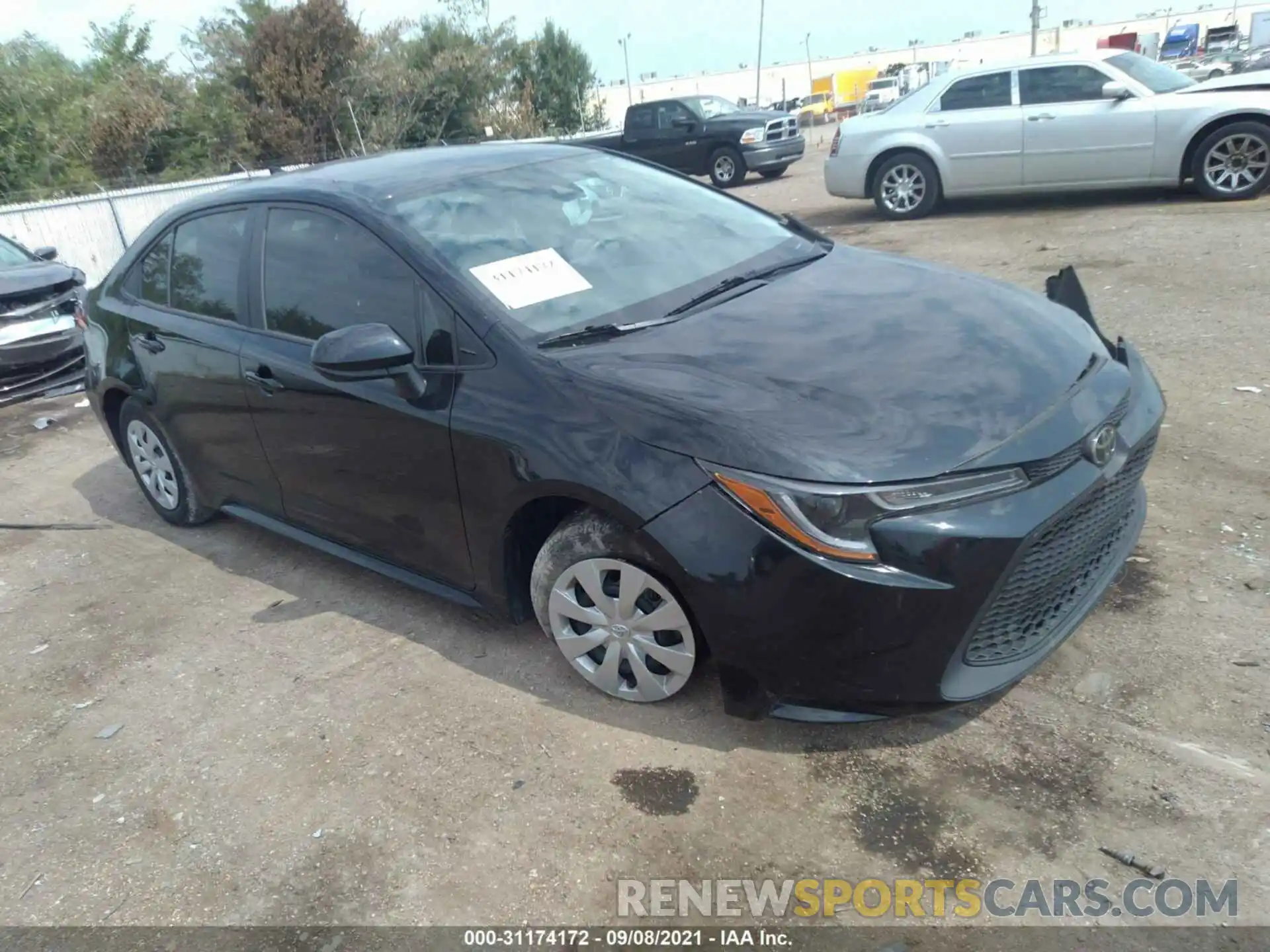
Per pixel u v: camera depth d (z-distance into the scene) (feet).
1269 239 25.75
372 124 103.81
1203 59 105.50
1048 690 9.74
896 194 37.19
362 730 10.54
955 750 9.12
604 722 10.12
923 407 8.71
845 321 10.38
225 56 96.63
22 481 20.31
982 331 10.04
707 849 8.39
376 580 13.87
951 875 7.86
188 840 9.32
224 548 15.69
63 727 11.46
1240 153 31.68
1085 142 33.60
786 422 8.59
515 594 10.93
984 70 35.19
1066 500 8.48
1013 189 35.50
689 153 60.75
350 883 8.52
